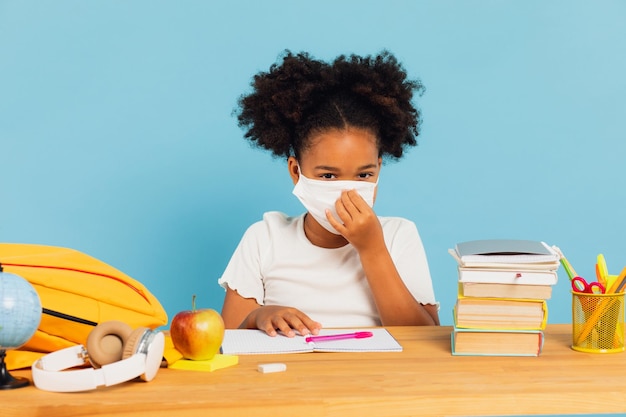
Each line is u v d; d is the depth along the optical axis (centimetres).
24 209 267
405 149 198
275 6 272
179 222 271
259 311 152
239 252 187
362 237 162
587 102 283
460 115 281
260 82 187
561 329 147
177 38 268
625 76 282
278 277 180
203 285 272
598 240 287
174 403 98
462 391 102
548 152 283
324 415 99
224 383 108
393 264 166
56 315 113
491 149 282
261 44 272
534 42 280
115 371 104
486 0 279
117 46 266
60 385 103
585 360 121
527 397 101
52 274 115
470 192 283
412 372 113
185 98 269
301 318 145
